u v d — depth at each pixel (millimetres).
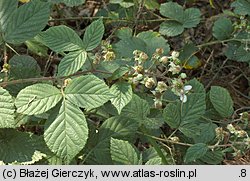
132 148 556
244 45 739
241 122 680
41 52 731
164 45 679
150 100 647
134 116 602
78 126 519
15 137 566
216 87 638
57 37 573
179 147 645
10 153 554
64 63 558
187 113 610
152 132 642
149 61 613
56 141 515
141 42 683
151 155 601
